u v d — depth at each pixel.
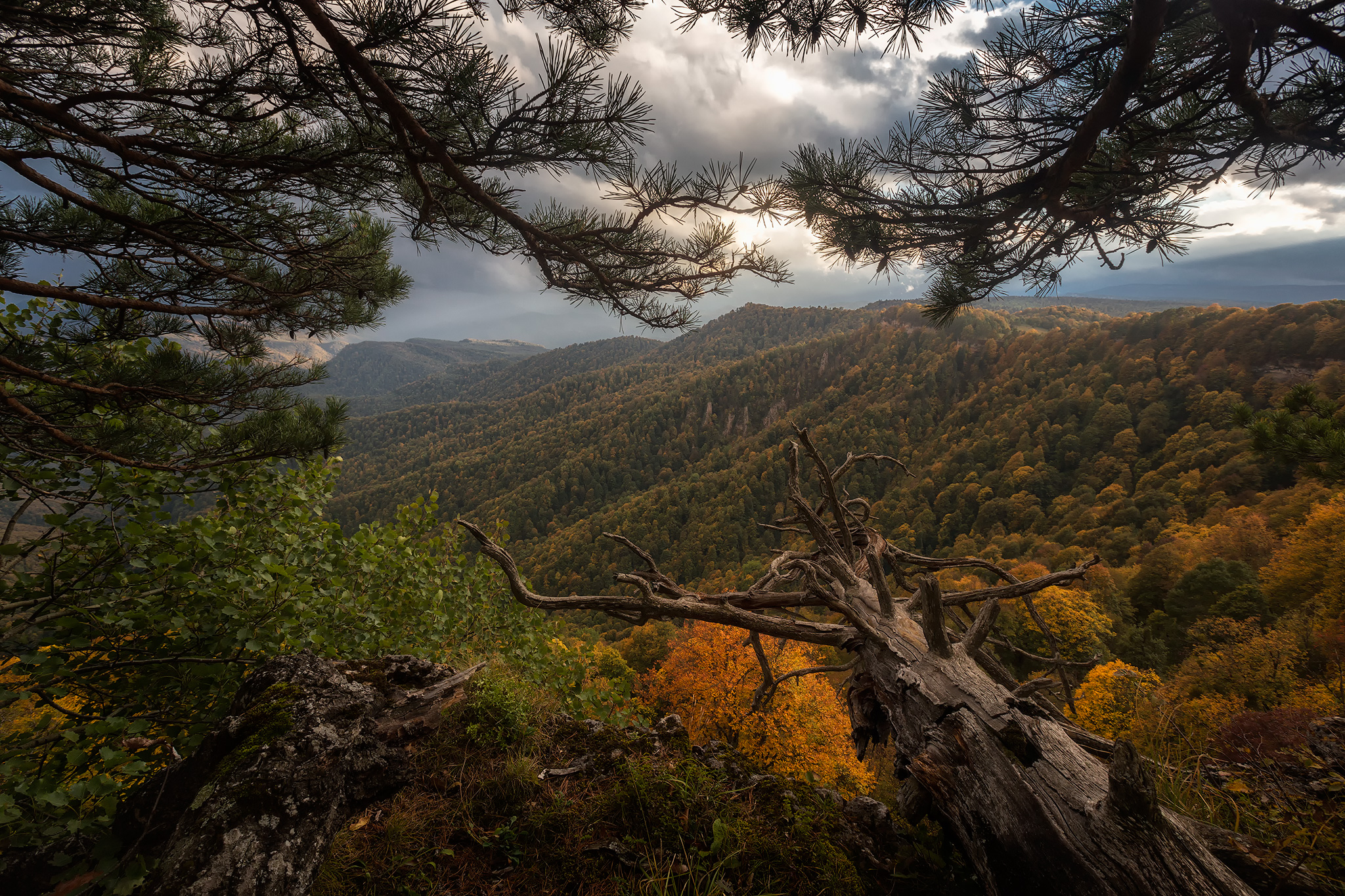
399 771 1.92
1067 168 2.54
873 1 2.24
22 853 1.54
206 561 2.82
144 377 2.57
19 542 2.41
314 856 1.43
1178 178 2.88
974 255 3.26
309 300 3.35
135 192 2.41
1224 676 16.39
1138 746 3.44
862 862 2.12
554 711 2.71
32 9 2.00
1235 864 1.98
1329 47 2.01
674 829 2.00
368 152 2.32
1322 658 16.64
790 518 3.80
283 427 3.03
